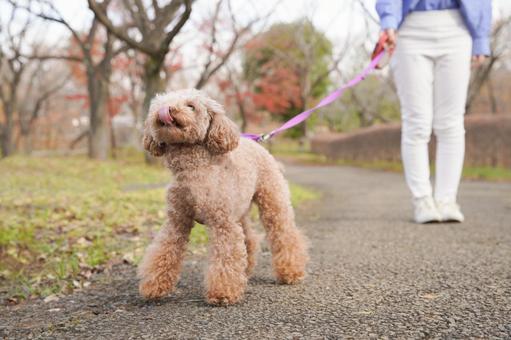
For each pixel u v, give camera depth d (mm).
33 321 2621
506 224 5051
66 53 23344
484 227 4859
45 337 2320
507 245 4016
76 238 4824
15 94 20766
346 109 32719
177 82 27422
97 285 3357
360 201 7988
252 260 3369
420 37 4836
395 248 4027
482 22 4754
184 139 2564
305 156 29406
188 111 2549
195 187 2662
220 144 2648
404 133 5172
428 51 4852
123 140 36562
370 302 2662
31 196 7426
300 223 5797
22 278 3613
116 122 36875
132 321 2484
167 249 2830
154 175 11586
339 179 14203
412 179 5203
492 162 14672
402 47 4910
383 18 4539
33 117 24062
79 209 6297
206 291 2727
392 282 3049
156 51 10742
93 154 17594
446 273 3211
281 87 25469
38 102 23844
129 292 3111
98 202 7059
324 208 7242
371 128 22422
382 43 4500
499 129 14344
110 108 20344
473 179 13117
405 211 6355
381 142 20859
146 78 11898
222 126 2643
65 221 5602
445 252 3814
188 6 9203
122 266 3914
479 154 15039
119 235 5094
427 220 5094
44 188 8859
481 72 17703
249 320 2420
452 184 5164
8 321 2645
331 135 28609
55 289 3277
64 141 36844
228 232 2723
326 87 32500
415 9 4809
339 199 8555
